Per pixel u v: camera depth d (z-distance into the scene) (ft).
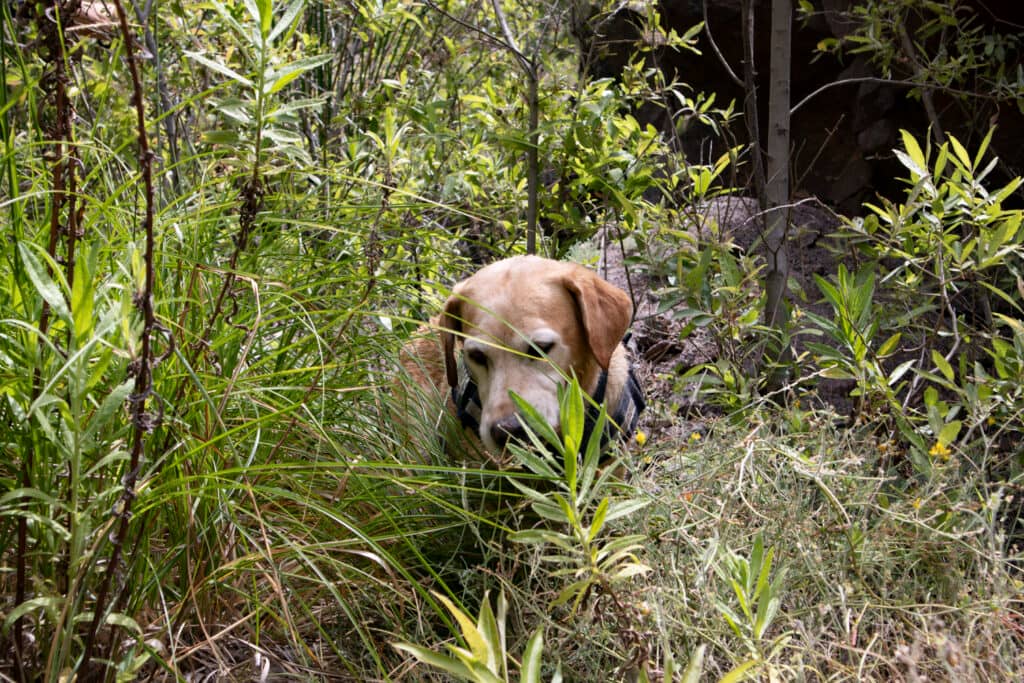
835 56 18.15
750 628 7.14
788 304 12.69
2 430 7.38
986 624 7.71
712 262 13.07
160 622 8.07
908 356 13.85
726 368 12.03
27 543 7.48
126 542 7.54
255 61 7.80
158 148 13.14
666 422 12.66
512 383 10.10
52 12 7.00
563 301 10.48
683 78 19.98
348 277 9.78
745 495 9.24
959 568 8.80
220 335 8.89
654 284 14.05
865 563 8.32
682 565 8.23
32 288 7.49
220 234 10.59
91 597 7.39
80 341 6.30
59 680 6.53
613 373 11.05
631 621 7.00
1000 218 11.92
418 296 11.99
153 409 7.65
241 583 8.70
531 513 9.71
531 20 15.97
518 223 14.33
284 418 8.77
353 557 9.01
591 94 13.64
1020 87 13.76
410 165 14.73
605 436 10.33
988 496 9.41
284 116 7.89
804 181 18.99
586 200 13.56
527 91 14.48
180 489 7.88
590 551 6.72
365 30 16.48
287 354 10.40
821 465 8.87
